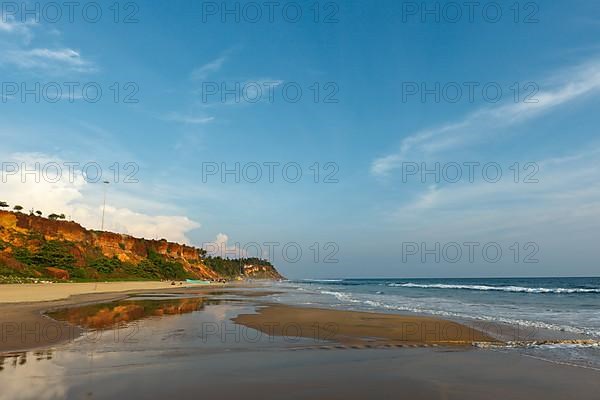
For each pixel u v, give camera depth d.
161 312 22.52
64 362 9.70
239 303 30.52
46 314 20.94
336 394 7.54
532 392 7.75
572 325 17.17
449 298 39.84
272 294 47.06
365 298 39.38
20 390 7.47
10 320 17.41
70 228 88.06
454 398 7.39
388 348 11.85
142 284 70.69
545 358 10.61
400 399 7.32
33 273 63.56
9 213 76.56
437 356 10.79
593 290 61.25
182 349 11.44
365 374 8.88
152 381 8.12
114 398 7.10
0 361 9.80
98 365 9.41
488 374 8.96
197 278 122.75
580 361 10.27
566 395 7.60
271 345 12.19
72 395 7.22
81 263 80.38
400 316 20.00
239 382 8.16
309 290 62.50
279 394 7.49
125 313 21.88
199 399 7.14
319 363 9.85
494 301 34.81
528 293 52.59
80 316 20.09
